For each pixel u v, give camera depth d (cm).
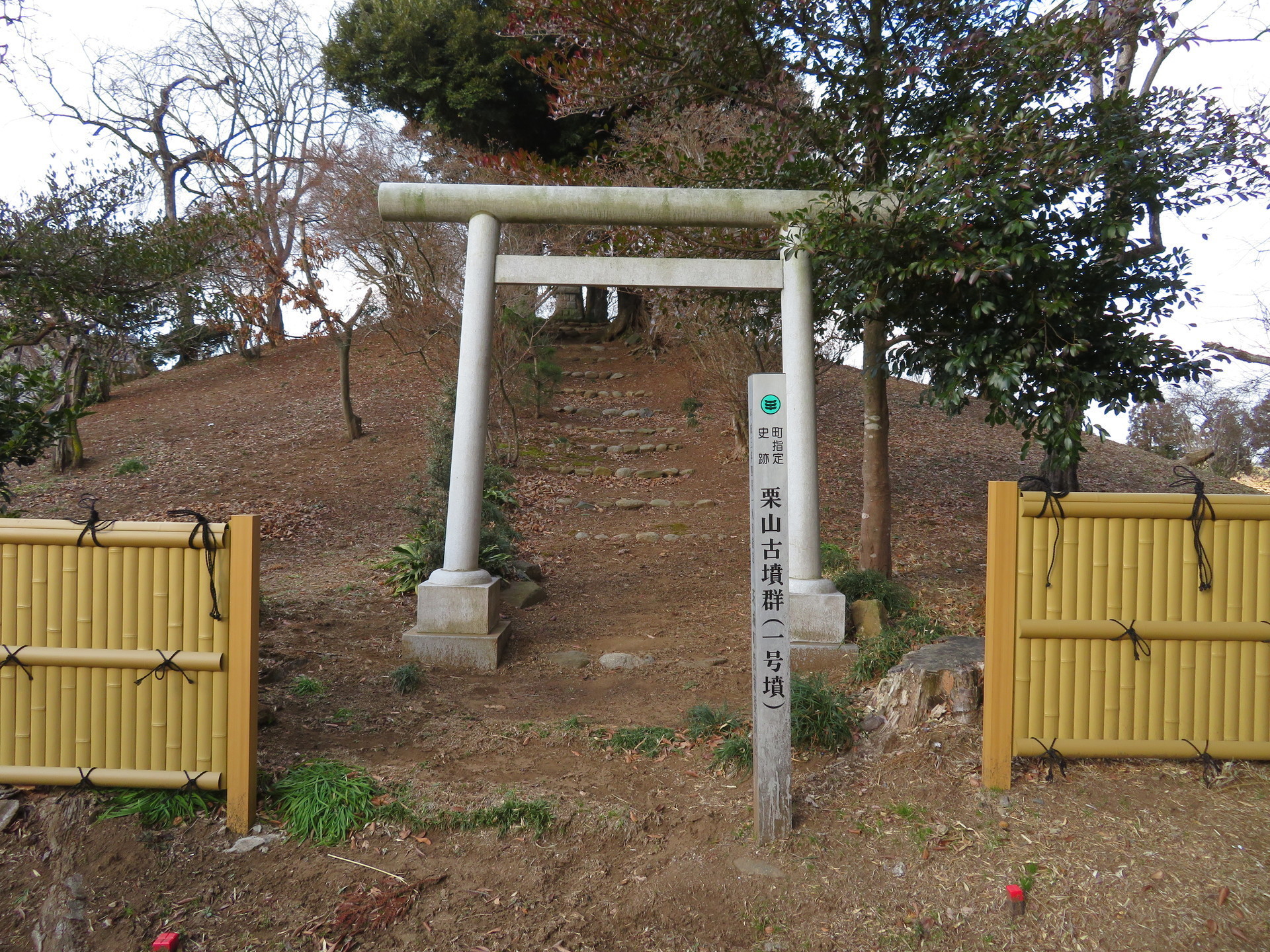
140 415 1491
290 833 330
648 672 552
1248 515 339
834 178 543
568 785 373
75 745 331
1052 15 597
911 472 1238
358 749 407
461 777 383
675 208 576
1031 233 487
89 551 330
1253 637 341
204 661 324
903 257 521
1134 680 345
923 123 643
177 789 330
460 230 1314
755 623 328
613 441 1444
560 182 766
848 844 325
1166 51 569
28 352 1418
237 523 325
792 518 565
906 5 607
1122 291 524
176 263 936
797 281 575
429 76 1769
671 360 1712
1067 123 498
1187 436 1719
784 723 328
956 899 295
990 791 346
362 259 1279
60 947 277
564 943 283
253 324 1159
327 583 752
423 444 1284
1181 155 479
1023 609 343
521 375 1430
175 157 2072
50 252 837
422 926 289
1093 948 271
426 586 567
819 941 283
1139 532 342
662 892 305
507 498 1075
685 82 659
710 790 372
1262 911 278
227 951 277
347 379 1309
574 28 645
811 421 569
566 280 584
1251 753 342
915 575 728
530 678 542
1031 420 533
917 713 401
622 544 962
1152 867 300
